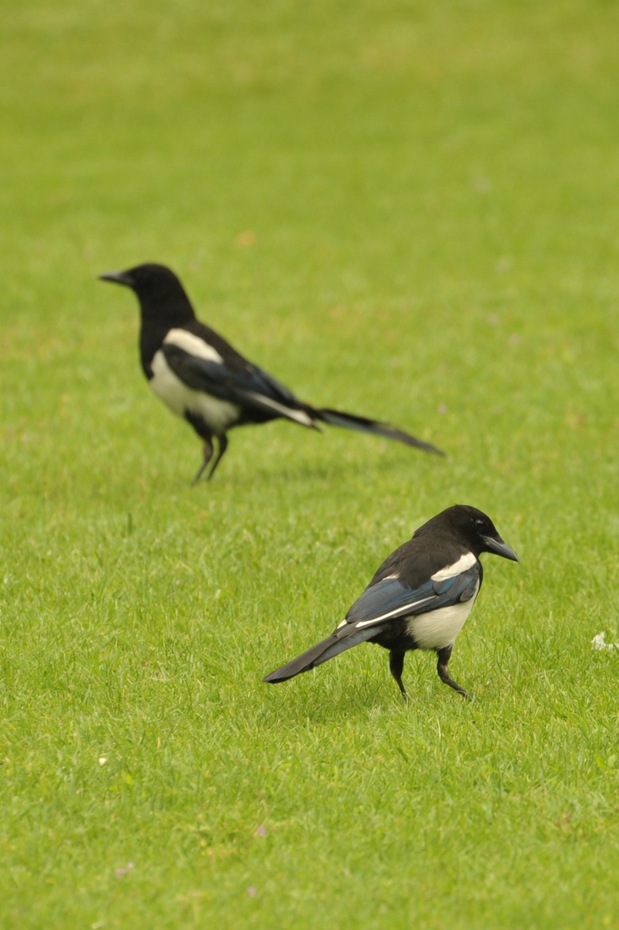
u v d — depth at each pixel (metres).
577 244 26.06
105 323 21.75
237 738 7.48
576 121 36.97
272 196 30.97
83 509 12.34
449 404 16.73
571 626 9.27
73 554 10.76
